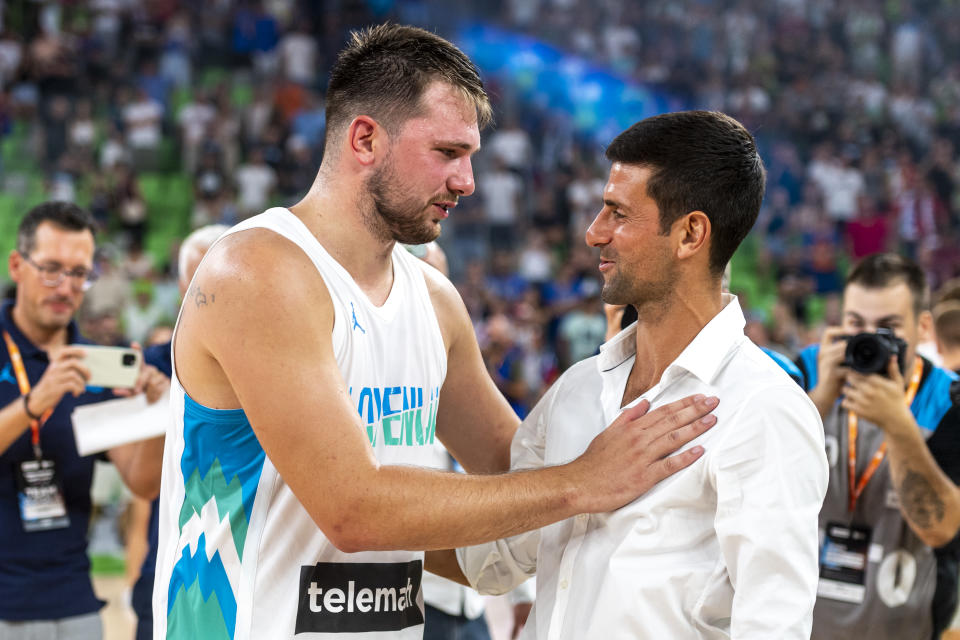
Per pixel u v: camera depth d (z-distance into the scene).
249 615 5.12
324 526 4.87
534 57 47.38
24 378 9.06
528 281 33.56
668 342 5.16
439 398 6.19
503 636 14.13
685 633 4.71
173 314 29.98
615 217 5.07
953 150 46.31
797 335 30.52
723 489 4.67
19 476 8.70
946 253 36.72
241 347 4.89
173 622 5.39
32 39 41.69
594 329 28.22
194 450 5.34
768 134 45.25
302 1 46.59
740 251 40.19
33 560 8.66
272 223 5.16
